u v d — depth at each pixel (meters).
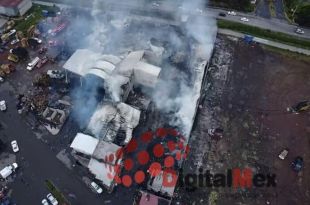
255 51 78.75
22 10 83.25
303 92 71.00
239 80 72.25
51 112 63.66
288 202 54.78
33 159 57.94
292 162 59.62
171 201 53.59
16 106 65.19
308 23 83.75
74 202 53.25
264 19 86.44
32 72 70.94
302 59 77.69
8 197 53.28
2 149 58.91
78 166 57.31
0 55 74.12
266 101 68.88
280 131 64.19
